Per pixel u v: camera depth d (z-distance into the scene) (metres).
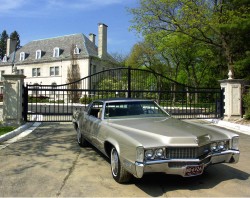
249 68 19.69
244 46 20.28
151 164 4.04
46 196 4.11
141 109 6.11
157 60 39.06
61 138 8.98
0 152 6.95
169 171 4.16
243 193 4.31
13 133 9.37
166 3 18.69
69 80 45.53
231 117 13.47
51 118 14.66
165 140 4.21
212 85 34.69
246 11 16.86
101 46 51.28
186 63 36.38
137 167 4.02
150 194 4.23
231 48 20.20
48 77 54.06
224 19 17.44
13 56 61.09
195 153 4.24
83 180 4.84
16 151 7.07
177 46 23.44
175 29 19.75
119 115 5.87
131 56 40.84
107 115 5.84
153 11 19.56
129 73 12.98
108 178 4.95
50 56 55.22
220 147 4.62
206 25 18.03
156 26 20.19
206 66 34.00
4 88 11.14
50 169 5.49
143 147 4.04
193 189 4.46
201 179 4.95
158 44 25.83
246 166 5.82
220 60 25.36
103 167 5.65
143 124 5.12
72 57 47.91
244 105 13.51
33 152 6.97
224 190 4.43
